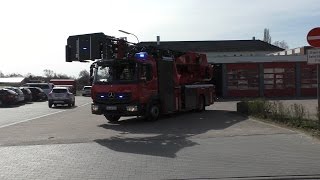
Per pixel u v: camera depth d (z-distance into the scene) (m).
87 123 20.70
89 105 41.38
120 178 8.62
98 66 20.45
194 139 13.55
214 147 11.91
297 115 17.14
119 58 19.98
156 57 21.53
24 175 9.02
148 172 9.10
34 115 28.25
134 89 19.73
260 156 10.48
